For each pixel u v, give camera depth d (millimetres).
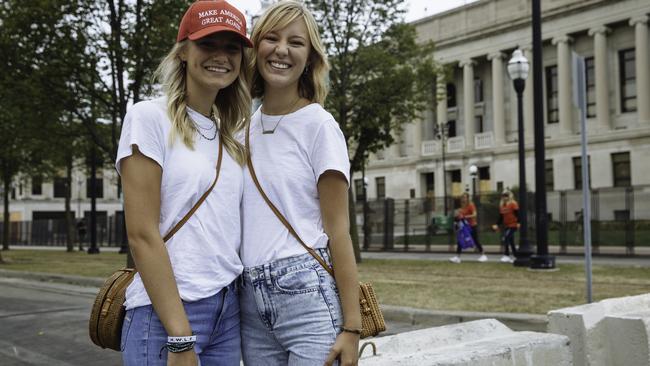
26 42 12836
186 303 1888
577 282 10219
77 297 10789
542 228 13031
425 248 24453
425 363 2859
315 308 1998
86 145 22922
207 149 2029
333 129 2121
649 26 39688
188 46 2084
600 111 41344
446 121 49812
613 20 40719
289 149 2117
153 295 1800
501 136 46000
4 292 11734
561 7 43031
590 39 43219
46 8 12344
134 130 1874
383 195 53562
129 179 1856
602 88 41250
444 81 19047
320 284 2021
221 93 2244
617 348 3820
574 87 7004
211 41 2049
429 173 50375
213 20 2035
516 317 6660
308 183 2100
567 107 42781
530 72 44719
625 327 3766
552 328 3918
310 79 2289
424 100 17672
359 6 15836
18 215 60125
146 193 1851
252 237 2084
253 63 2227
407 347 3613
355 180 55938
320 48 2250
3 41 12688
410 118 17641
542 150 13109
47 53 12867
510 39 45719
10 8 12930
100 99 13594
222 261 1962
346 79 16125
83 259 21000
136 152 1871
